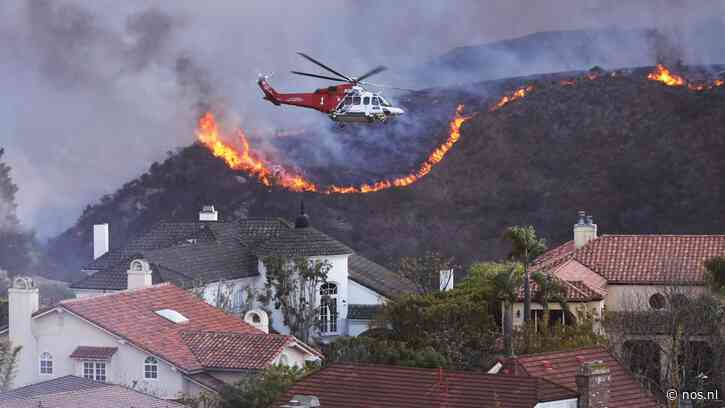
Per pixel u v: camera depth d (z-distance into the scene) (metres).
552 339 119.75
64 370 113.88
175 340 113.19
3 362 114.06
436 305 135.12
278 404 76.19
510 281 126.44
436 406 73.00
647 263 144.50
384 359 115.38
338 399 75.25
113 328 112.88
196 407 103.31
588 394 74.00
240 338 113.06
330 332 162.75
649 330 123.06
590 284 138.38
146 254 155.62
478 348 124.94
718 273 134.00
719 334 121.81
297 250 163.25
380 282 169.62
